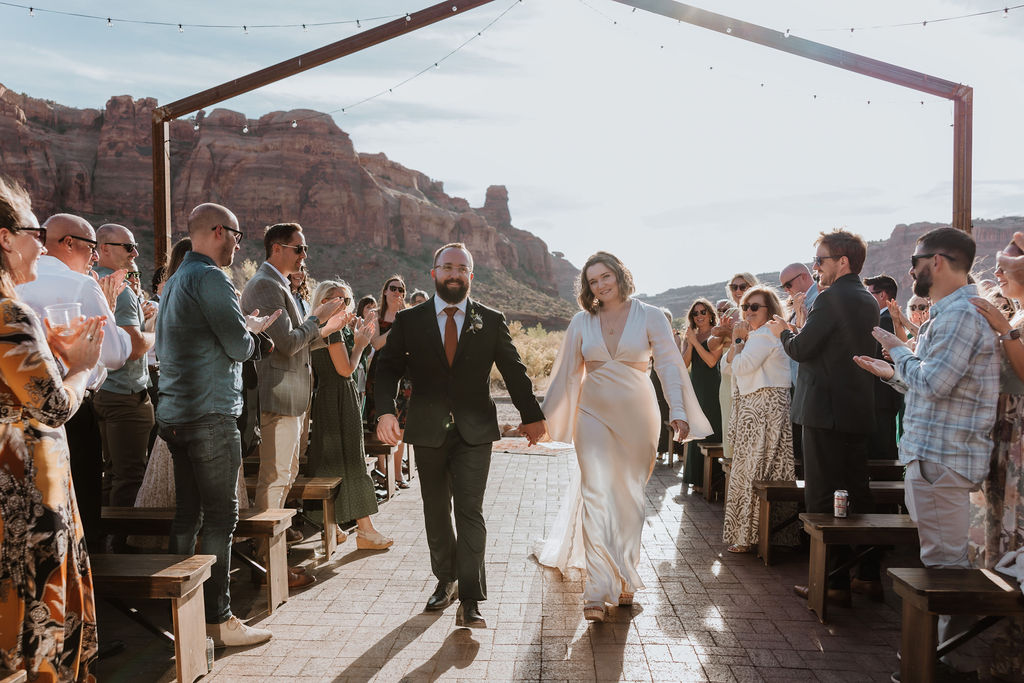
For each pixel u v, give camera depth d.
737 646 4.02
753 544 5.82
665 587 5.03
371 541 5.96
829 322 4.75
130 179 98.62
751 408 5.87
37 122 98.62
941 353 3.44
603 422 4.68
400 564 5.55
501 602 4.73
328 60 11.28
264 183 106.44
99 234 5.19
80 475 3.96
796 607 4.64
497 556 5.76
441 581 4.61
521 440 11.80
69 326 2.70
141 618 3.74
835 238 4.86
